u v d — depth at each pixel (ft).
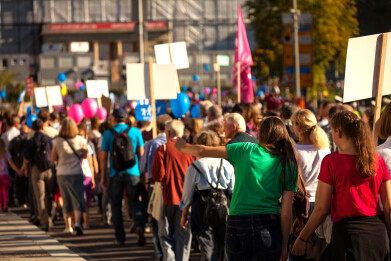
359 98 26.11
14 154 66.69
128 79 42.22
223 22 490.90
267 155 22.52
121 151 43.80
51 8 492.13
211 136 31.45
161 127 40.55
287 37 103.45
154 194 36.60
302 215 24.50
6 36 488.85
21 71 464.24
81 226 49.65
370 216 20.86
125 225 55.93
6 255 40.32
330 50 167.53
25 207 69.36
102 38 502.38
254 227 22.15
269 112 39.91
